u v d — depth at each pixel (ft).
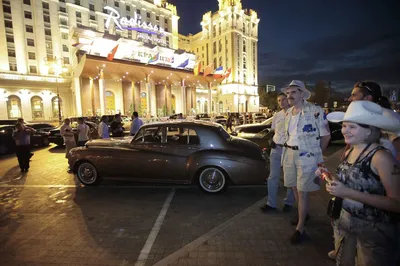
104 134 26.23
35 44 142.41
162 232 11.07
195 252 9.24
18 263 8.95
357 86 8.48
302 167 9.62
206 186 16.12
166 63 155.22
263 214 12.59
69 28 151.94
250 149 16.30
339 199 5.82
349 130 5.32
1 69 132.57
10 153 37.47
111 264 8.75
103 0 168.14
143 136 17.53
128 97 132.57
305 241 9.87
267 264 8.47
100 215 13.14
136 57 142.00
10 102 133.18
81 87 114.62
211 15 259.80
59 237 10.82
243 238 10.23
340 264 5.83
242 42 245.04
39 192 17.44
